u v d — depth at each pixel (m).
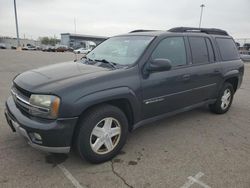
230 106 5.77
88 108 3.00
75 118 2.81
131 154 3.48
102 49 4.32
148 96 3.57
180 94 4.09
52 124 2.74
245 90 8.44
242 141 4.03
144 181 2.88
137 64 3.47
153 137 4.07
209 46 4.77
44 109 2.77
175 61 4.03
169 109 4.02
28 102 2.90
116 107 3.21
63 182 2.82
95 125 3.01
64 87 2.81
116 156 3.41
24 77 3.34
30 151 3.45
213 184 2.86
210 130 4.45
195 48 4.43
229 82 5.48
